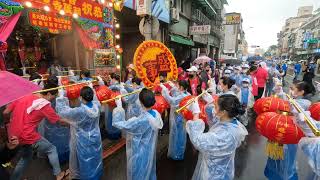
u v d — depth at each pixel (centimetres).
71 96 430
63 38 927
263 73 837
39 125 416
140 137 297
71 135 351
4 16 466
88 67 817
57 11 559
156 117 304
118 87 535
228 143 218
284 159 335
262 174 427
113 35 816
